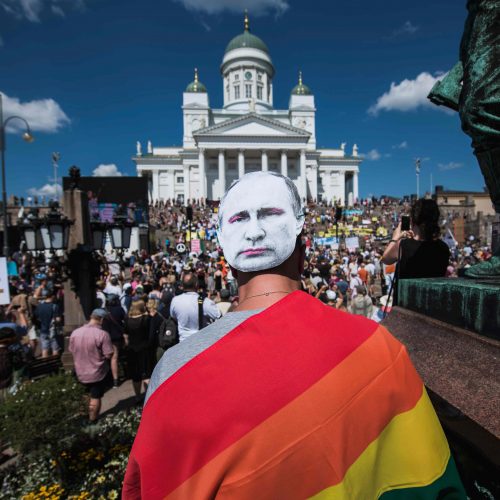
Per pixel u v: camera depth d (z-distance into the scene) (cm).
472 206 4456
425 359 197
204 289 1185
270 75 7994
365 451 85
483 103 186
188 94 7481
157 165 7494
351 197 7838
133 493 92
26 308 989
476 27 192
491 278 204
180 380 89
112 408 599
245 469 78
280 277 112
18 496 325
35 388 370
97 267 736
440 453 93
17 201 4288
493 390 152
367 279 1414
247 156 6844
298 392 83
